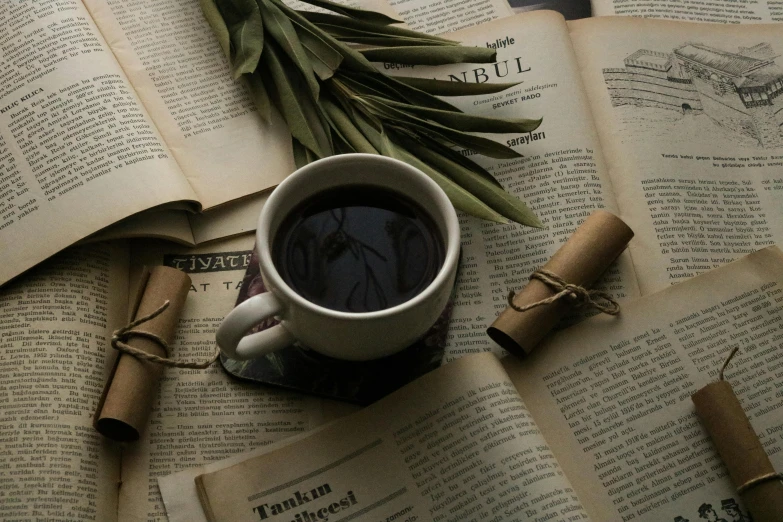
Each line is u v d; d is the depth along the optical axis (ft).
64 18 1.92
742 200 1.91
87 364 1.74
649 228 1.88
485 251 1.85
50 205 1.79
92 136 1.83
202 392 1.74
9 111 1.86
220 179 1.87
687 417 1.71
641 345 1.76
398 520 1.64
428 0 2.09
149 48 1.97
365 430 1.69
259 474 1.66
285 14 1.94
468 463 1.65
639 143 1.94
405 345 1.66
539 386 1.74
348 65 1.93
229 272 1.84
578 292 1.72
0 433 1.67
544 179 1.90
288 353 1.76
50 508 1.63
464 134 1.86
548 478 1.64
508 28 2.01
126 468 1.69
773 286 1.78
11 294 1.77
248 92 1.95
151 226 1.81
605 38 2.02
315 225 1.68
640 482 1.68
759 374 1.73
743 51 2.03
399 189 1.69
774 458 1.68
